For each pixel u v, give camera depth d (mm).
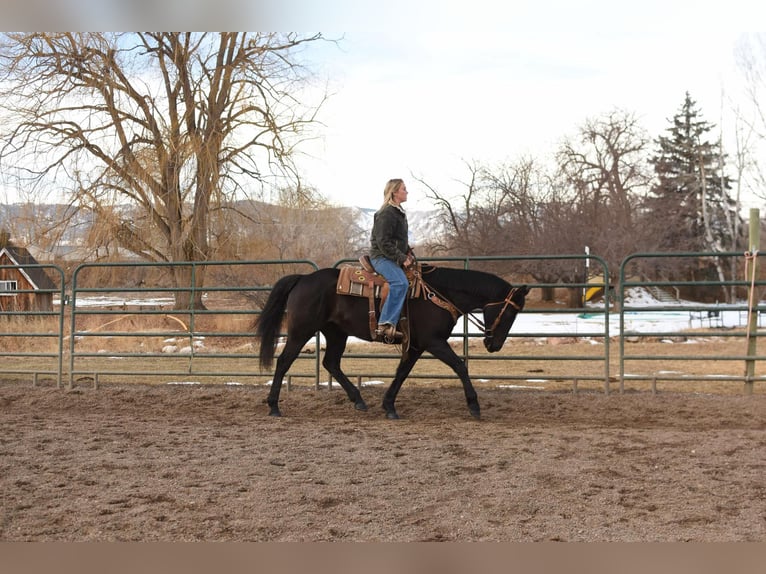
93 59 26844
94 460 6609
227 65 27891
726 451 6848
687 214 55875
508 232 44094
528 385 11250
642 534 4711
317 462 6531
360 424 8492
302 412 9555
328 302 8945
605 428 8141
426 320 8734
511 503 5312
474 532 4762
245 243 30391
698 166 59281
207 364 14094
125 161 27281
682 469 6215
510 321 8688
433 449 7039
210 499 5418
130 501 5379
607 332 10031
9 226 28203
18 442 7340
